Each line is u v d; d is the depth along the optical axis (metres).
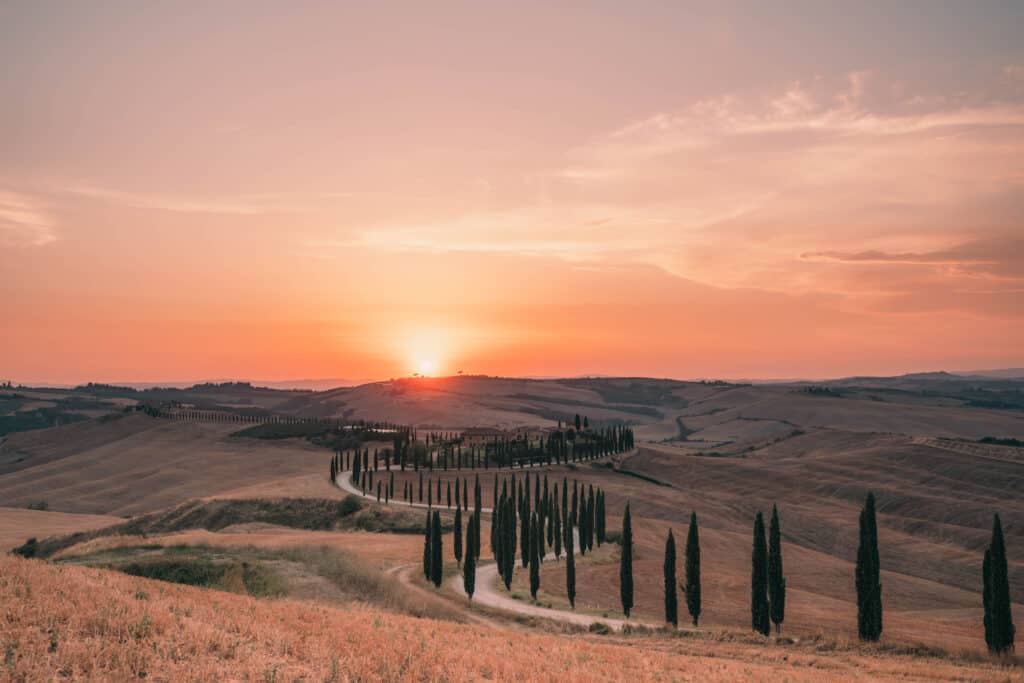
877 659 51.50
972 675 44.44
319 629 30.67
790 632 72.31
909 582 143.25
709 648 52.47
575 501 139.88
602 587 101.00
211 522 154.12
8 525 183.12
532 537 87.50
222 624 28.34
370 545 110.38
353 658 26.12
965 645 64.44
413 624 39.50
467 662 28.81
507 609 74.94
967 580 157.88
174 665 22.27
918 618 95.56
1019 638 87.38
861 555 64.44
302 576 60.50
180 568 57.78
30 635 22.72
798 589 127.94
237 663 23.67
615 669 32.66
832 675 41.00
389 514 158.00
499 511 96.38
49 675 19.92
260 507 163.62
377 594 61.59
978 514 199.00
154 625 25.69
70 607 25.89
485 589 88.44
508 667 28.81
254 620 30.25
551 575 104.56
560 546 124.06
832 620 81.56
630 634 62.59
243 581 57.12
